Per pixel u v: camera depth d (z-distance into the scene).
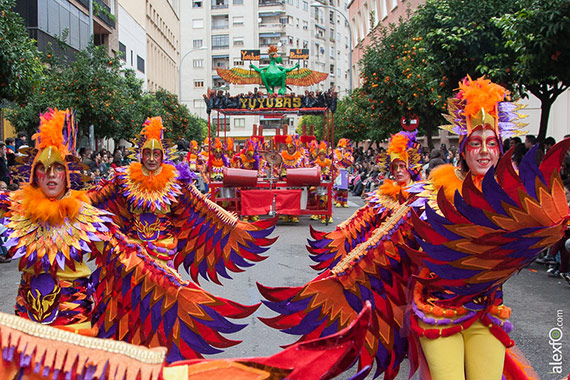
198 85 82.94
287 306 4.00
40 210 3.26
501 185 2.62
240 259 5.83
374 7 38.38
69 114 3.56
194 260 5.73
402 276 3.80
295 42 84.81
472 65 11.60
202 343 4.20
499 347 3.05
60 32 28.12
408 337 3.41
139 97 29.66
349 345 1.97
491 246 2.78
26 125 18.98
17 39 10.61
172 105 38.59
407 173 5.68
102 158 18.53
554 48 8.95
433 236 2.87
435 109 17.61
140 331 4.02
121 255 3.91
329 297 3.99
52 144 3.36
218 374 1.95
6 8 10.23
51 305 3.29
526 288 7.51
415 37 17.78
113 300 3.90
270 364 1.97
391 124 19.61
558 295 7.12
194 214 5.65
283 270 8.56
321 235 6.03
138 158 5.34
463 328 3.01
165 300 4.12
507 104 3.26
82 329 3.43
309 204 15.36
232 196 14.78
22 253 3.25
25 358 1.86
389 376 3.89
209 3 81.94
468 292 2.98
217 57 82.62
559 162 2.60
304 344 1.98
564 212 2.66
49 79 19.31
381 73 18.31
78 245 3.35
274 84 14.16
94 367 1.86
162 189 5.28
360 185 23.70
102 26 36.00
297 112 14.88
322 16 92.31
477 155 3.18
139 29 48.19
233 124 69.75
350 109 30.00
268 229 5.84
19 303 3.35
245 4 81.44
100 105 20.22
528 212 2.64
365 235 5.69
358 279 3.91
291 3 83.31
